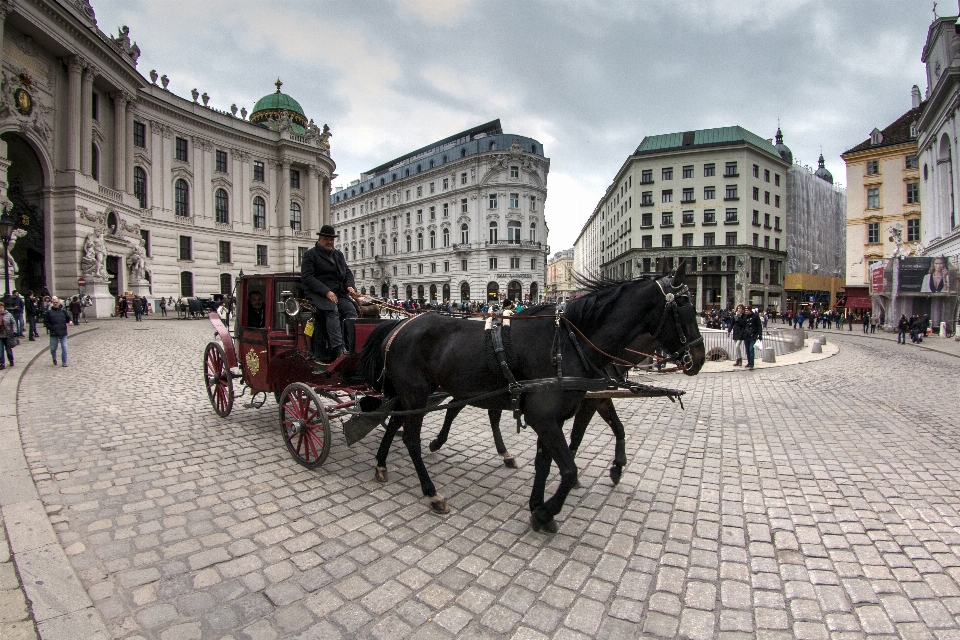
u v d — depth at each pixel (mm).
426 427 7195
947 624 2793
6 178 23969
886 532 3934
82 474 4762
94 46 29656
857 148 45250
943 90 28125
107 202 30750
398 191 77688
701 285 53625
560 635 2648
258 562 3285
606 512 4262
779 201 56312
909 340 26172
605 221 78000
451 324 4465
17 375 9695
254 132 48031
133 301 26781
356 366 5500
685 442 6465
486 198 65188
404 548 3537
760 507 4406
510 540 3701
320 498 4398
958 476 5195
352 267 87875
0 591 2799
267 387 6008
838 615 2875
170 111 40594
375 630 2639
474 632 2650
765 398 9570
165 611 2738
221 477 4824
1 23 23875
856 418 7867
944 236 29609
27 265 28094
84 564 3182
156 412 7375
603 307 4070
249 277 6516
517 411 4008
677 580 3219
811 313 42781
